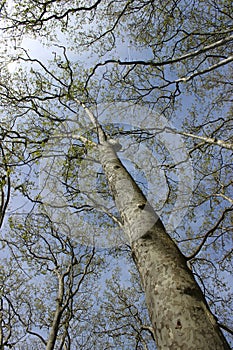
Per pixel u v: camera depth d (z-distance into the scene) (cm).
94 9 827
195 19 866
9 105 862
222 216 537
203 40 854
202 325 222
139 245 319
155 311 250
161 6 841
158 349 231
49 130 750
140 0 837
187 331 219
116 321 1247
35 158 671
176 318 230
